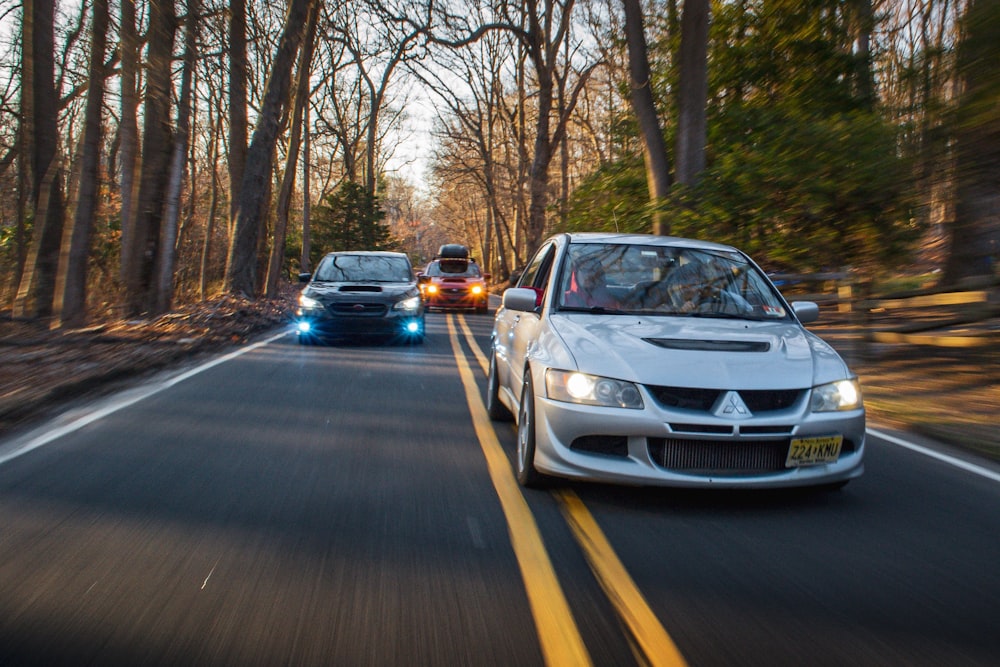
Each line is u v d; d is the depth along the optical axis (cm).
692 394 439
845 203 1261
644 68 1549
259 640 295
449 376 995
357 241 4756
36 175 1542
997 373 937
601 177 1719
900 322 1359
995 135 848
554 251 625
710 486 435
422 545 396
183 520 429
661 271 582
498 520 436
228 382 902
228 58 2097
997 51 793
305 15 2078
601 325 511
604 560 379
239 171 2386
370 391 869
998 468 575
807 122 1302
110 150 2739
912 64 1127
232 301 1870
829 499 486
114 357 1014
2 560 368
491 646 293
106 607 320
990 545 411
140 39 1655
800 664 284
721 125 1477
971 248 1032
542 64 3183
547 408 464
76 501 458
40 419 686
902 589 352
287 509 452
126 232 1605
